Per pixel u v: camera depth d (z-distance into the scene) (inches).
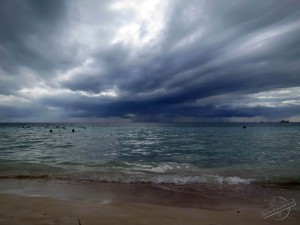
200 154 568.7
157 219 151.6
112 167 390.0
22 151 618.2
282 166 402.0
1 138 1128.2
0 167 376.8
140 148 703.1
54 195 223.1
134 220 148.0
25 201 194.7
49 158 495.2
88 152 608.7
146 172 348.5
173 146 756.0
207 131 1785.2
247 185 270.8
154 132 1683.1
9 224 135.9
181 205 196.5
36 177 310.3
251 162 448.8
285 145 765.9
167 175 324.5
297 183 279.6
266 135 1304.1
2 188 252.4
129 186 265.7
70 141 960.3
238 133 1509.6
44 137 1210.6
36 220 144.0
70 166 395.2
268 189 253.0
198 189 253.3
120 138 1129.4
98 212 164.7
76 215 156.3
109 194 231.0
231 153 581.6
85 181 289.0
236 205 196.2
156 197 221.9
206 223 146.6
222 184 276.1
